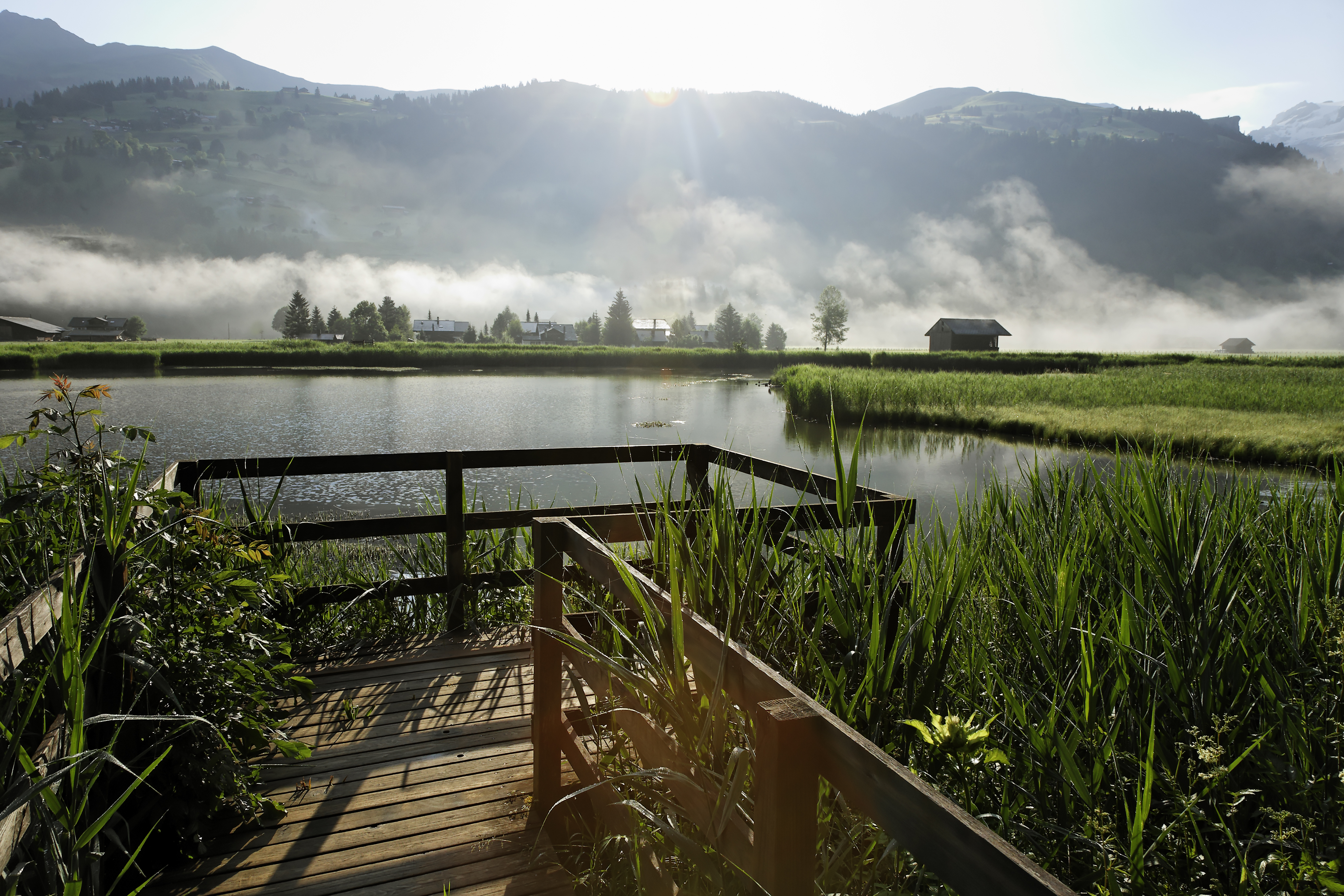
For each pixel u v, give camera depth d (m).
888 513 2.61
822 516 2.58
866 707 1.76
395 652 3.79
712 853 1.56
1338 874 1.42
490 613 4.42
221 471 3.78
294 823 2.35
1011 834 1.63
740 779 1.32
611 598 2.75
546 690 2.35
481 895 2.03
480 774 2.65
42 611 1.65
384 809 2.44
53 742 1.45
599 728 2.34
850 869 1.60
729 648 1.45
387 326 153.38
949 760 1.73
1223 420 19.86
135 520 2.34
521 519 4.07
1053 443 18.55
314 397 32.81
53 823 1.31
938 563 2.26
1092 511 2.99
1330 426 17.98
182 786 2.16
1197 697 1.87
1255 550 2.59
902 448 18.05
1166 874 1.58
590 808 2.33
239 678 2.40
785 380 40.19
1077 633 2.17
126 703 1.98
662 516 2.28
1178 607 2.13
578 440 19.80
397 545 6.00
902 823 0.91
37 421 2.37
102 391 2.47
